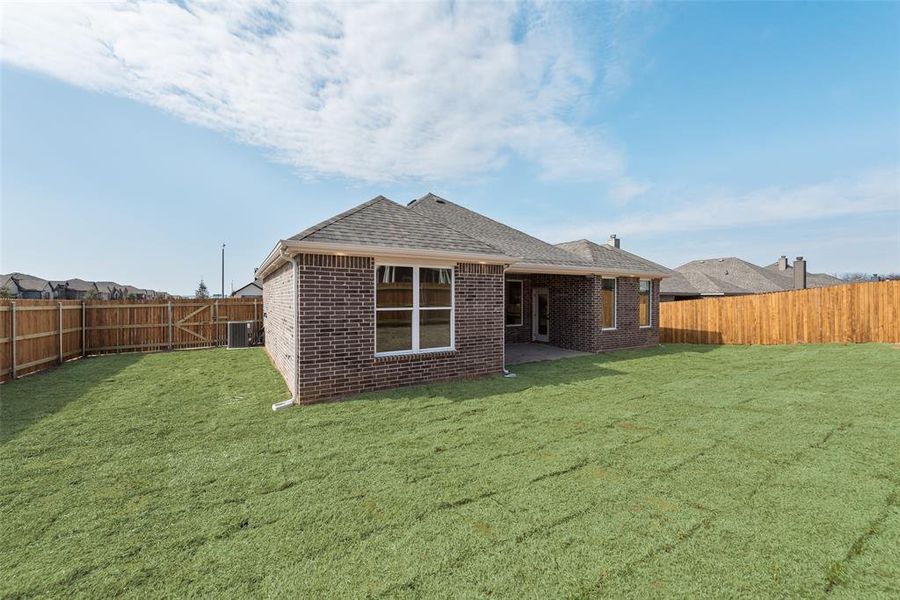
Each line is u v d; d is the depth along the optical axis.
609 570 2.76
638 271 14.77
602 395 7.66
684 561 2.84
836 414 6.21
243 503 3.72
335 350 7.48
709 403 7.03
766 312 15.28
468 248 9.10
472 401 7.24
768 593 2.54
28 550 3.04
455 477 4.21
